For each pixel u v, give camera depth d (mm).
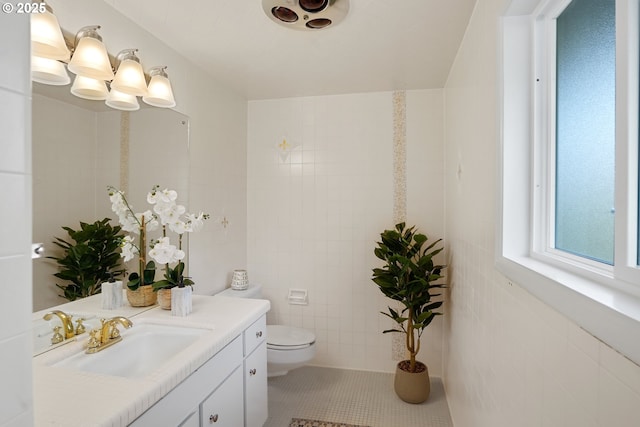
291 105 2820
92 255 1444
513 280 989
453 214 2172
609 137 770
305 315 2812
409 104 2629
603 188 784
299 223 2814
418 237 2244
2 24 508
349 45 1896
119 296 1559
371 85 2535
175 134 1938
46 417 801
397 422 2066
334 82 2473
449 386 2250
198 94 2166
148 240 1729
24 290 542
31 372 551
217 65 2152
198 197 2162
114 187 1544
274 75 2330
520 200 1103
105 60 1340
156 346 1429
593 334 581
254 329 1669
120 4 1501
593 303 583
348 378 2596
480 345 1439
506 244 1109
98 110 1459
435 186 2588
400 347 2660
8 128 517
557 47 1034
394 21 1645
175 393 1062
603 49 797
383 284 2232
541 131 1073
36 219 1211
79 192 1376
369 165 2695
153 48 1763
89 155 1420
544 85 1069
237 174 2715
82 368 1154
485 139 1353
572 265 830
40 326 1203
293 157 2820
